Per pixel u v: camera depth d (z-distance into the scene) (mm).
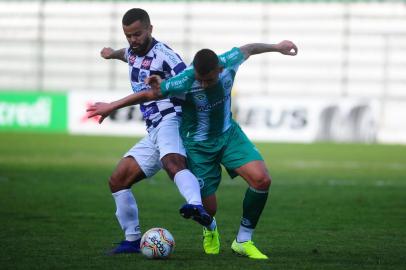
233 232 28016
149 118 22750
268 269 20000
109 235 26594
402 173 55094
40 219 30562
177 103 22734
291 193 42000
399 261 21609
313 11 110812
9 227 28281
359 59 109125
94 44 114625
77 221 30141
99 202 36531
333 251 23531
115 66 114438
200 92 21562
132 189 43250
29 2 115875
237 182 48312
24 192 40125
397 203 37719
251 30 112938
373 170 57219
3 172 50688
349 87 109562
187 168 22422
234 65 22188
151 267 20031
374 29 109188
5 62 116000
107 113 21391
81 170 53219
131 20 22062
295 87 110812
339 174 53812
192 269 19828
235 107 91938
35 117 97000
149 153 22578
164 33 114812
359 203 37594
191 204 20188
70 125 96188
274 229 28797
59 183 44875
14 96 97625
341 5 109938
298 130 90562
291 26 111438
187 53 114438
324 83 110250
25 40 115375
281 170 56406
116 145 78062
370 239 26328
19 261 21016
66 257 21719
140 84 22906
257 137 91250
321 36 110375
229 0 116625
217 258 21922
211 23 113812
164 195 40406
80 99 95875
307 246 24641
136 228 22781
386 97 108312
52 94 96562
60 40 115062
